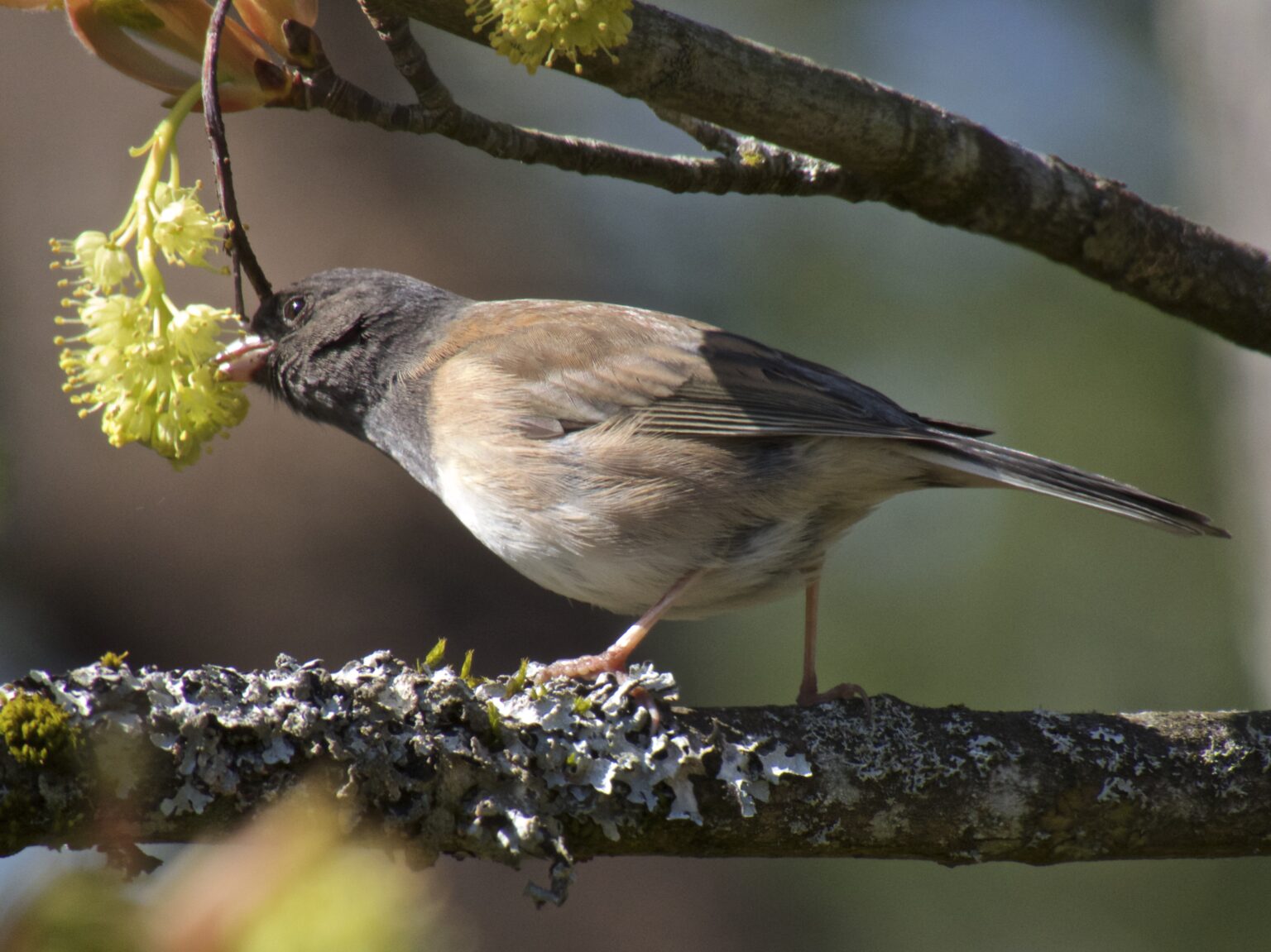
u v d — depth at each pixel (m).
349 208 13.23
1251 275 7.19
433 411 7.40
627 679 5.47
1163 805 5.63
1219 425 12.40
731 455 6.86
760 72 5.97
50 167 12.76
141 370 4.76
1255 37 9.69
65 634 12.43
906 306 14.37
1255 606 9.62
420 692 5.05
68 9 5.35
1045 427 13.65
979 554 13.68
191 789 4.62
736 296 14.62
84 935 2.32
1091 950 11.98
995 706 12.92
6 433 12.41
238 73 5.44
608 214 14.86
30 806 4.44
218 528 12.40
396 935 2.38
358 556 12.50
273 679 4.91
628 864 12.55
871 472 6.88
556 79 14.70
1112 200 6.91
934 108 6.54
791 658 13.21
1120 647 13.10
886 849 5.57
